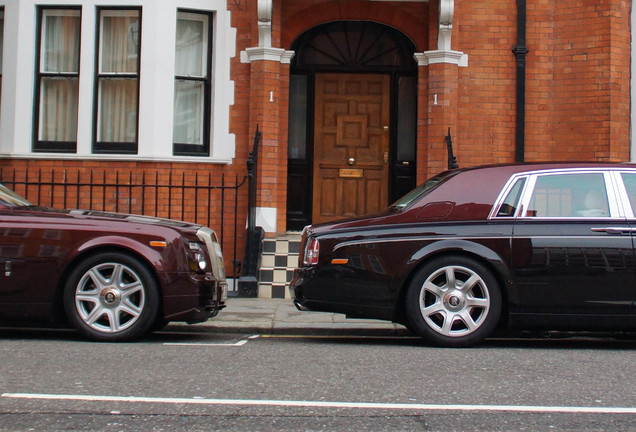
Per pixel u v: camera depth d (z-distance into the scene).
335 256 6.89
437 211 6.93
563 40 11.59
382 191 12.28
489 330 6.75
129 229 6.87
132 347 6.56
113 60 11.55
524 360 6.15
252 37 11.41
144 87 11.26
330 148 12.29
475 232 6.79
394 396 4.79
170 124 11.34
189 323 7.40
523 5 11.58
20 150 11.45
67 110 11.64
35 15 11.53
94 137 11.49
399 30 11.94
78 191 10.65
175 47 11.48
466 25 11.66
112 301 6.81
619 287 6.70
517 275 6.73
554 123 11.63
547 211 6.88
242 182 10.61
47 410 4.38
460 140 11.62
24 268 6.78
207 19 11.73
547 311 6.75
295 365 5.82
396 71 12.28
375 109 12.32
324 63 12.31
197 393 4.81
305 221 12.21
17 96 11.44
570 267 6.72
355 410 4.45
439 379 5.32
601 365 5.96
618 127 11.32
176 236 6.96
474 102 11.66
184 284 6.88
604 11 11.32
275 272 10.45
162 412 4.36
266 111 11.29
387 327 7.91
